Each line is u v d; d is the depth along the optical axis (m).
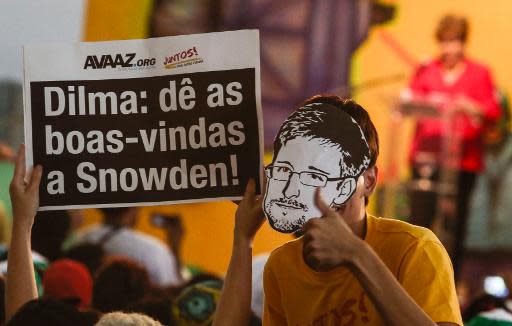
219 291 8.75
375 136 5.94
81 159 6.47
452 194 18.67
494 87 19.30
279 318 6.18
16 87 19.80
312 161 5.71
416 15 20.84
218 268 18.50
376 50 20.81
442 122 18.83
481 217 20.22
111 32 20.33
